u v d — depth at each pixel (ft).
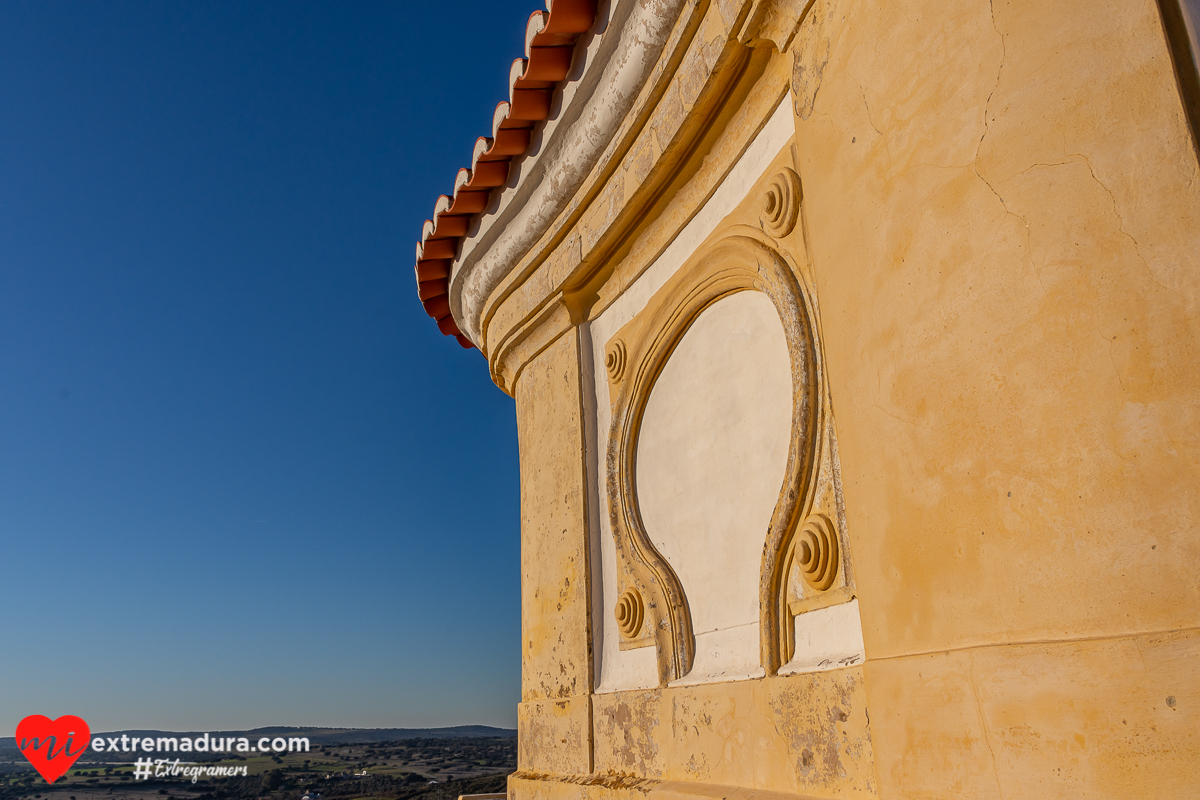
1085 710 4.39
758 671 8.92
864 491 6.45
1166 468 4.27
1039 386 4.92
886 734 5.89
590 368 13.96
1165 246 4.42
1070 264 4.83
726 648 9.86
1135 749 4.14
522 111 12.77
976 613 5.19
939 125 5.88
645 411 12.46
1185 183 4.37
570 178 13.11
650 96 11.07
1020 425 5.01
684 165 11.17
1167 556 4.20
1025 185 5.14
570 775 12.39
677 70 10.57
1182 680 4.01
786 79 9.07
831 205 7.21
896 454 6.07
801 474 8.32
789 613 8.54
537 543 14.65
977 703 5.02
